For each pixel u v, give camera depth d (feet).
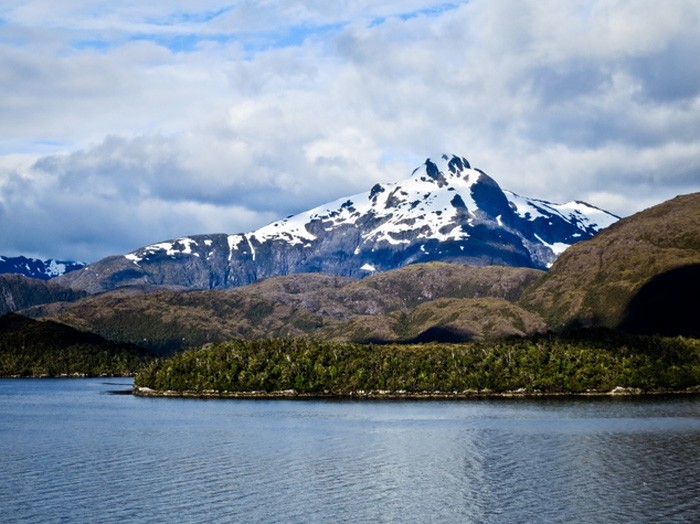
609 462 636.89
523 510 495.41
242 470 613.52
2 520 471.62
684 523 465.88
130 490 542.57
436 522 470.39
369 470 614.34
